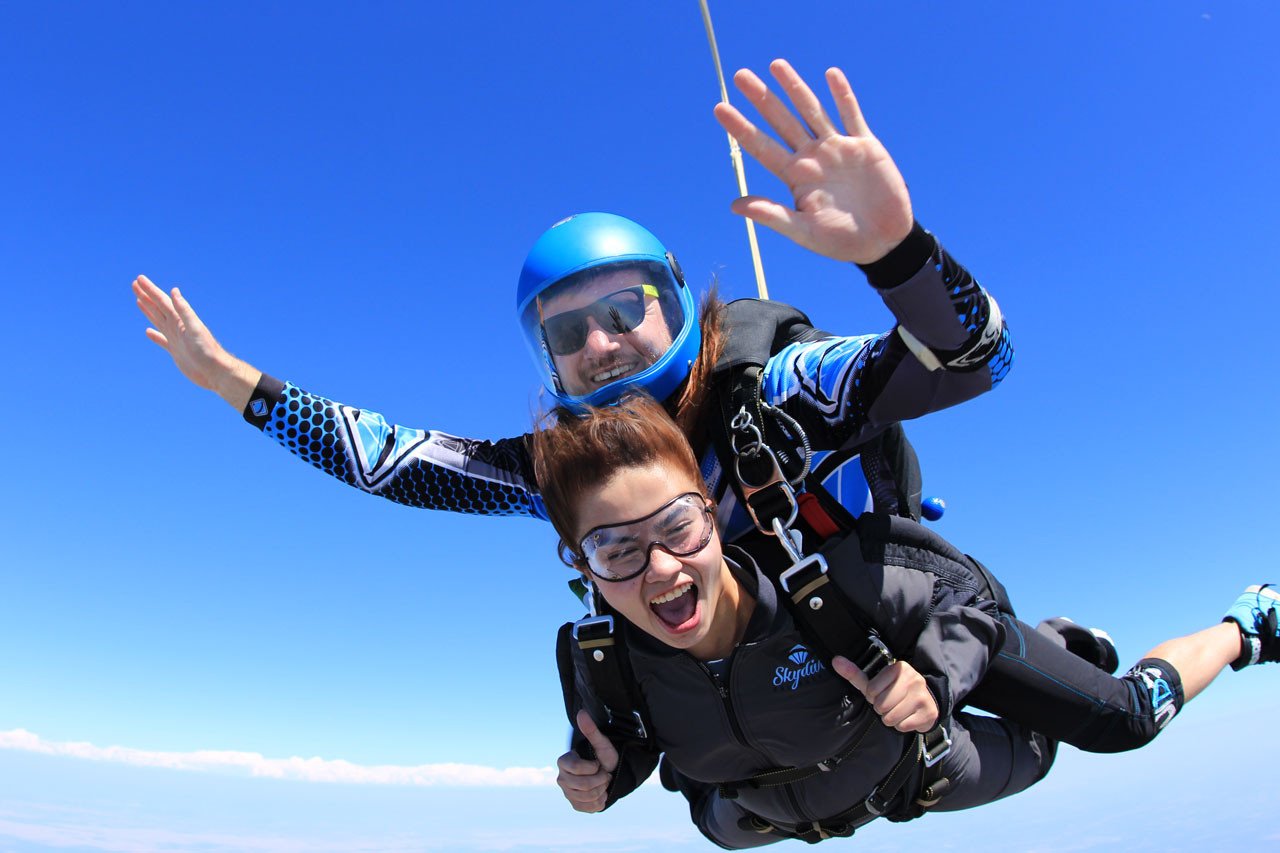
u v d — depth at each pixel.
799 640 0.93
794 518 0.91
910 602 0.91
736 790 1.10
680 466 0.89
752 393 0.95
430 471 1.17
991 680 1.05
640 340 1.08
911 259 0.74
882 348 0.86
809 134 0.73
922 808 1.12
